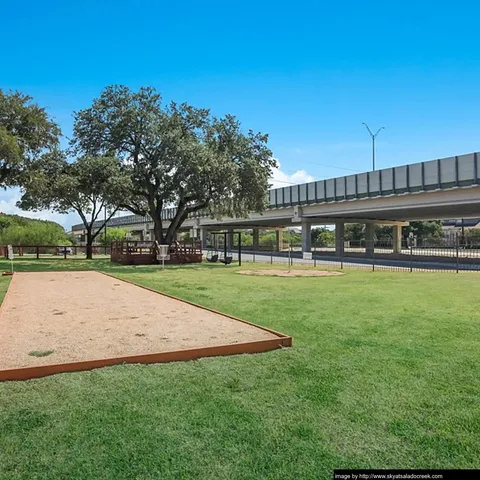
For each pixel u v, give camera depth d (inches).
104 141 1147.3
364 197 1386.6
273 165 1202.0
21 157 876.0
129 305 389.7
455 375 191.0
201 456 124.3
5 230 2000.5
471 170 1062.4
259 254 1907.0
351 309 365.7
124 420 145.6
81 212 1428.4
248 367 201.8
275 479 113.9
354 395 167.6
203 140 1162.0
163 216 2628.0
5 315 337.4
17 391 170.1
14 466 119.2
